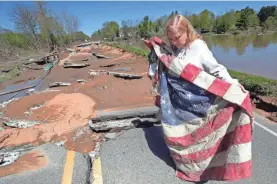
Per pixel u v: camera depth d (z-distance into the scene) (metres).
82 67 12.80
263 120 4.15
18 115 5.27
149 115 4.44
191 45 2.44
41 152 3.41
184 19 2.39
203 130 2.52
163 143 3.49
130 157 3.22
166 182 2.72
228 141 2.43
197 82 2.42
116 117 4.47
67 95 6.49
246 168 2.37
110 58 16.16
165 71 2.67
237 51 19.11
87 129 4.17
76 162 3.16
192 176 2.69
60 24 36.66
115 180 2.80
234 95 2.30
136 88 6.85
